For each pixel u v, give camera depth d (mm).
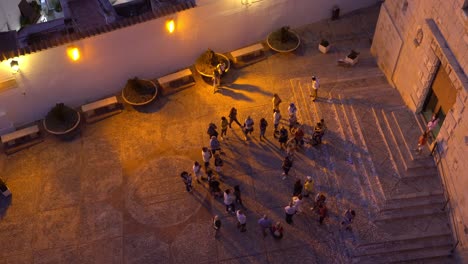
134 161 23469
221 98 25641
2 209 22062
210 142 22078
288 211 19984
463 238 19125
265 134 24047
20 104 24000
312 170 22453
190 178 21469
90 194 22406
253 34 27672
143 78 26391
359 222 20469
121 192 22406
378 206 20625
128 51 24625
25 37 28766
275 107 23688
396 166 21438
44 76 23438
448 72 19312
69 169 23328
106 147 24031
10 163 23562
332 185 21812
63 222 21547
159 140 24203
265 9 26672
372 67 26344
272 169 22703
